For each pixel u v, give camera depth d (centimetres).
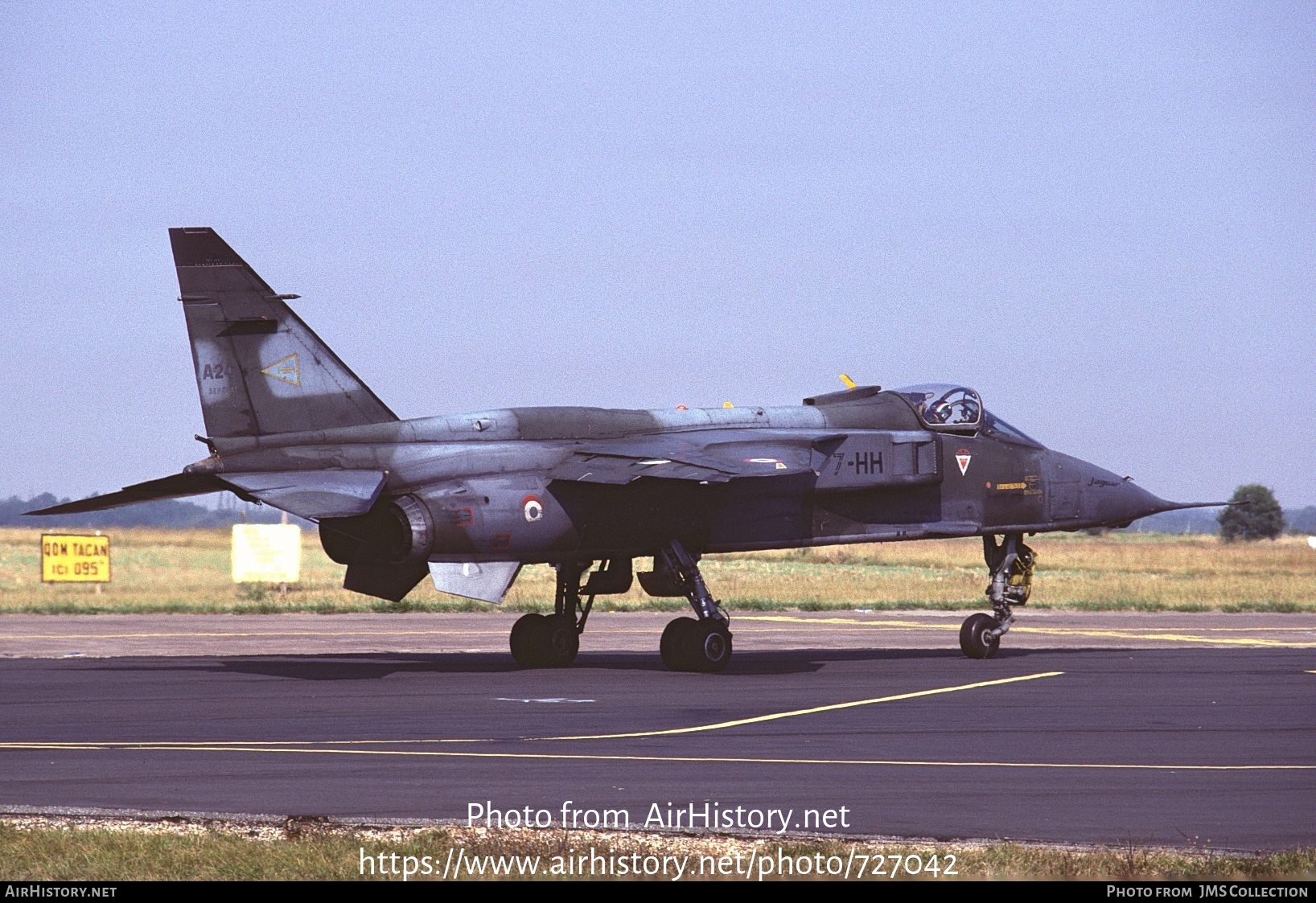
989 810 2825
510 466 5562
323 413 5503
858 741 3688
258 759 3353
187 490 5500
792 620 8738
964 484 6281
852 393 6475
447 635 7412
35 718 4069
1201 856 2445
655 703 4509
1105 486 6600
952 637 7488
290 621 8481
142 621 8456
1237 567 17525
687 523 5775
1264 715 4256
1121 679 5300
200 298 5394
